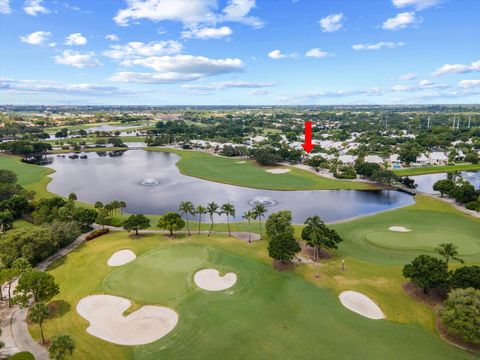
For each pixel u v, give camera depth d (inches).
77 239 3469.5
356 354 1736.0
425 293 2358.5
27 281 2098.9
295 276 2620.6
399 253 3120.1
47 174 7150.6
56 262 2942.9
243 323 1984.5
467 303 1897.1
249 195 5659.5
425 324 2047.2
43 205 4065.0
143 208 4886.8
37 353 1814.7
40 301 2129.7
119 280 2546.8
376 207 4960.6
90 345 1873.8
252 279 2539.4
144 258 2844.5
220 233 3698.3
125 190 5954.7
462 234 3533.5
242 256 2933.1
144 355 1786.4
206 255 2896.2
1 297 2374.5
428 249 3152.1
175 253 2925.7
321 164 7672.2
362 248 3270.2
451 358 1740.9
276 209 4857.3
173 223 3427.7
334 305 2204.7
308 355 1724.9
